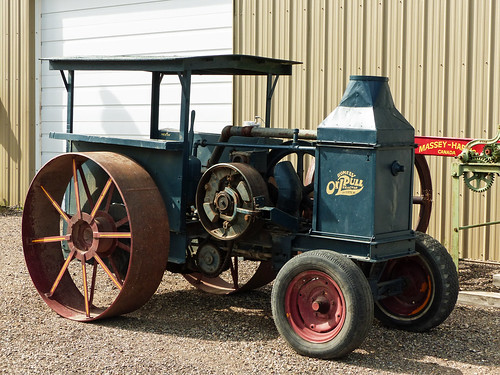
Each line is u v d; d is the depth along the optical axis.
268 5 8.08
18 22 10.44
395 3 7.23
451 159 6.98
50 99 10.38
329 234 4.56
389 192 4.50
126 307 4.84
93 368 3.96
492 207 6.80
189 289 6.02
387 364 4.16
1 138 10.73
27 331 4.64
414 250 4.75
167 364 4.04
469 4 6.83
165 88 9.05
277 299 4.41
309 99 7.84
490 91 6.77
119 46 9.55
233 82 8.39
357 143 4.40
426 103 7.12
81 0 9.87
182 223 5.02
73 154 5.00
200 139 5.71
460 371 4.07
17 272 6.33
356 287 4.12
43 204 5.43
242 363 4.12
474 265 6.71
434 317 4.75
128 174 4.82
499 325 5.00
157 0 9.11
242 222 4.78
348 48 7.54
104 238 5.00
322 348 4.20
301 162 5.11
